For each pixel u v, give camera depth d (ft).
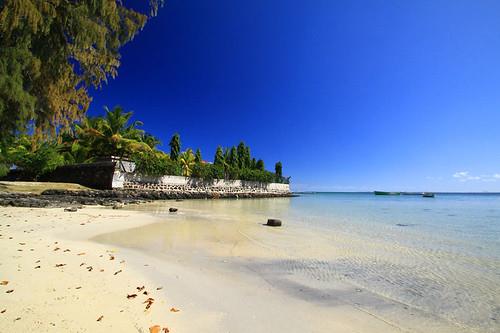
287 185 283.18
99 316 12.57
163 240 32.78
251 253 28.71
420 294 18.69
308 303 16.52
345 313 15.39
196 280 19.20
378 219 70.23
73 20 21.54
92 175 110.11
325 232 45.29
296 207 114.52
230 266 23.58
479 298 18.13
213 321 13.35
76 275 17.49
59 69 22.53
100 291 15.38
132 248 27.58
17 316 11.74
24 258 19.97
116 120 127.03
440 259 28.50
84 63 24.30
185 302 15.26
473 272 23.97
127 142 125.08
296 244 34.32
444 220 69.51
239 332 12.50
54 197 77.77
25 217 42.16
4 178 114.01
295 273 22.45
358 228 51.83
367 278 21.77
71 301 13.74
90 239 30.30
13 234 28.63
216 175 176.14
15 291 14.16
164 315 13.43
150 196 114.93
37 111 22.82
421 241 38.88
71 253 22.74
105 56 24.76
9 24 17.72
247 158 239.50
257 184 226.58
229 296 16.76
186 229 41.96
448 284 20.81
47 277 16.57
